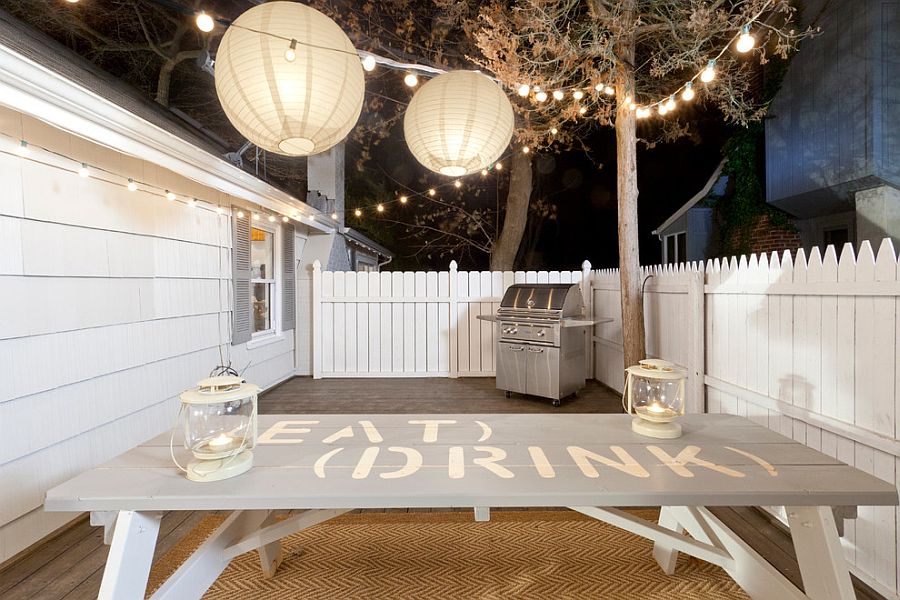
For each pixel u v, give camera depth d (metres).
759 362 2.87
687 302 3.90
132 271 3.30
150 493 1.33
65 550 2.39
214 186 3.81
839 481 1.42
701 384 3.54
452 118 1.94
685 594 2.04
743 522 2.62
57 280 2.63
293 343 6.77
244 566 2.25
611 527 2.62
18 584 2.10
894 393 1.95
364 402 5.26
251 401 1.54
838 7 6.10
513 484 1.38
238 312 4.96
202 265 4.29
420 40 8.38
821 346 2.36
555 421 2.04
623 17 4.28
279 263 6.26
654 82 6.30
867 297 2.09
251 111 1.60
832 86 6.22
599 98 5.59
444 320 6.72
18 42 2.36
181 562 2.27
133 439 3.31
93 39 8.03
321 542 2.47
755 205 7.86
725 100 6.08
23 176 2.41
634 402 1.92
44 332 2.54
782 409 2.62
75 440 2.76
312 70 1.55
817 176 6.48
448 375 6.71
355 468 1.51
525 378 5.30
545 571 2.21
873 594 2.04
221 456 1.46
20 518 2.37
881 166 5.63
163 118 3.84
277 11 1.56
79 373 2.79
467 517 2.75
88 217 2.87
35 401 2.48
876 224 5.82
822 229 7.04
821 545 1.44
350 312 6.71
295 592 2.06
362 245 9.18
